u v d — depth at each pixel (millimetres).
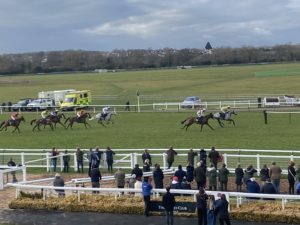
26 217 19359
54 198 20969
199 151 28375
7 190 24484
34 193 21453
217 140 37812
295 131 41062
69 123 48188
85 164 30484
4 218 19297
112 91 103875
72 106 66812
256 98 72062
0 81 155875
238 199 18562
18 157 33781
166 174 26547
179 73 167750
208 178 22859
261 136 39031
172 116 54594
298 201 19953
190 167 22766
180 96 83562
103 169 28906
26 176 27812
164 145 36469
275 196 17562
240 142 36562
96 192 22031
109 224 18109
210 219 16688
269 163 28438
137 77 153500
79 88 115062
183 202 18703
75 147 37250
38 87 122500
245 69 176750
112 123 50531
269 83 105688
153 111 60469
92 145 37688
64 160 29188
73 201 20344
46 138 42125
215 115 45250
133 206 19344
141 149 32719
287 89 91250
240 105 62438
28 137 43156
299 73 128250
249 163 28641
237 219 17922
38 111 66625
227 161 28375
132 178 21719
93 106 65250
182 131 43219
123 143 38000
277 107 59969
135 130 44812
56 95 75875
